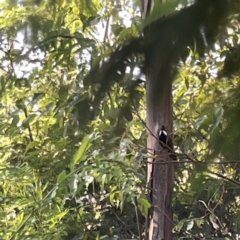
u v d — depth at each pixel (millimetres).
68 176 1089
